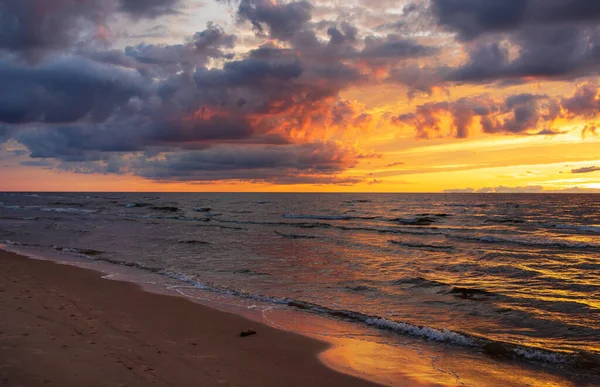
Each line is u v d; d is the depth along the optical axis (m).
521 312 10.66
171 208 63.06
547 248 24.08
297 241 26.06
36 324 8.00
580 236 31.09
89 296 11.11
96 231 30.64
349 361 7.21
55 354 6.40
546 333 9.13
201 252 20.86
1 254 18.73
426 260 19.20
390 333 8.86
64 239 25.72
